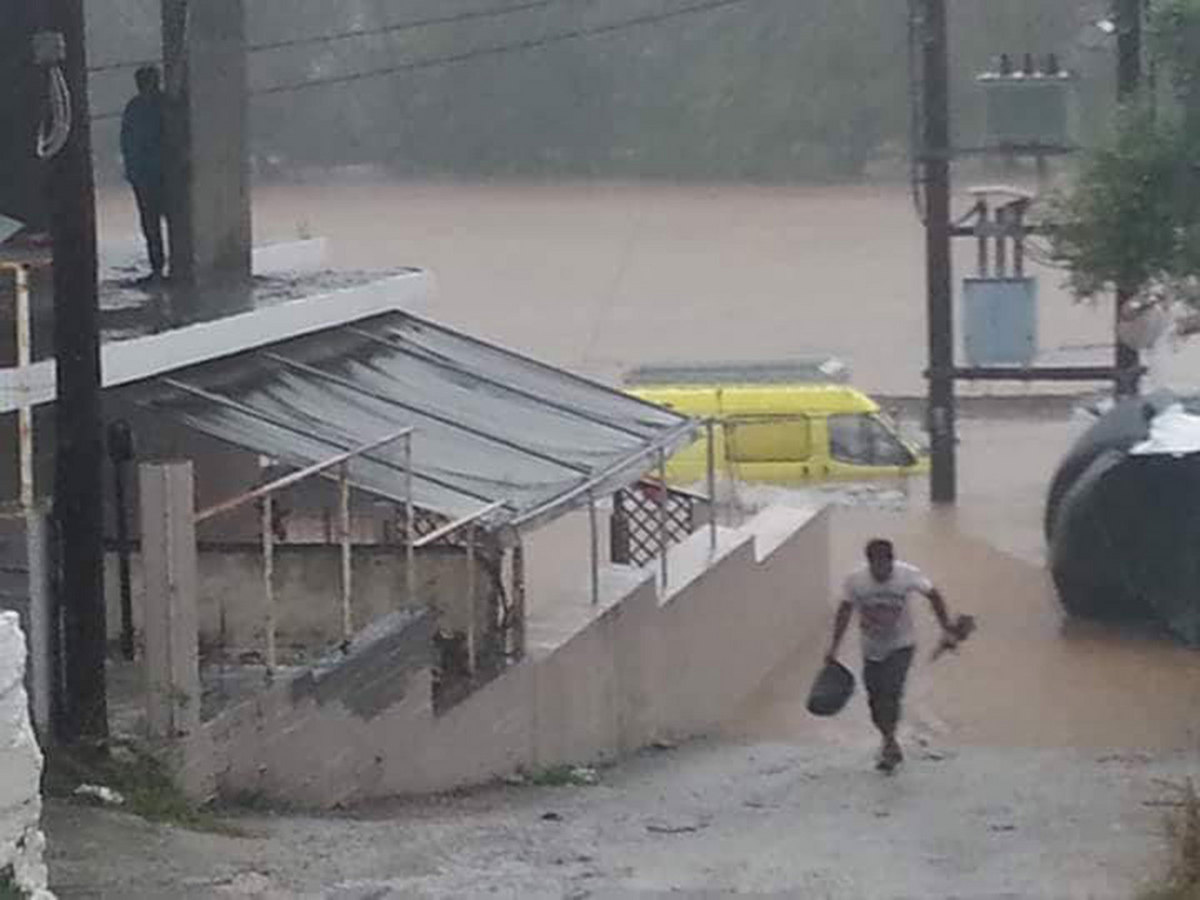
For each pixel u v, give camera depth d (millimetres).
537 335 85750
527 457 31406
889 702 29328
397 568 27844
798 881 20578
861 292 93188
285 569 27406
